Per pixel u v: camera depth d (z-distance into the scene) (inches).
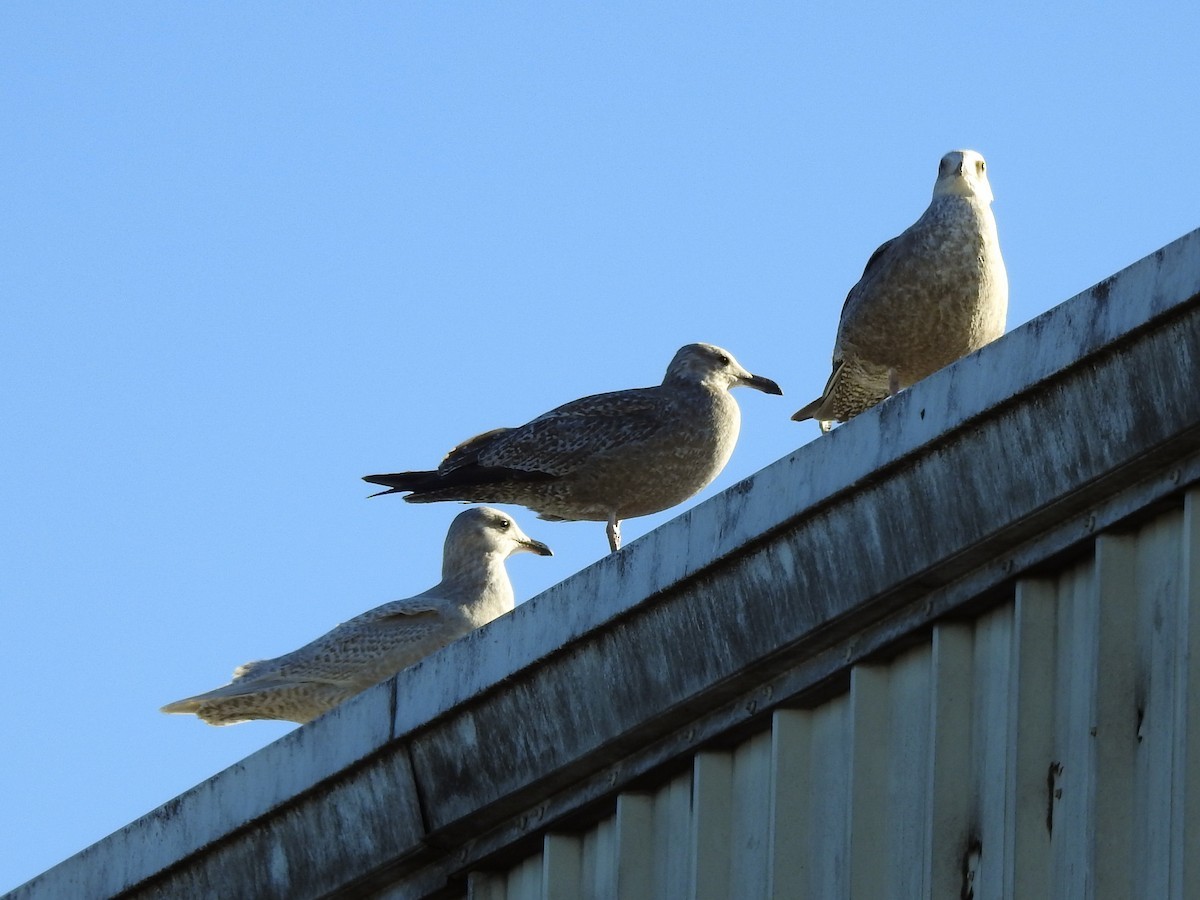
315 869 550.9
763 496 469.4
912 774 438.0
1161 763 392.8
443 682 525.7
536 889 518.6
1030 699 418.3
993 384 430.9
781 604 462.9
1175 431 402.6
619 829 490.3
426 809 528.4
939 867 418.9
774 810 454.9
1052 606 426.6
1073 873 399.9
